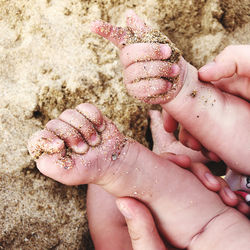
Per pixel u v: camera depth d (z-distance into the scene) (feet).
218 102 0.92
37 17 1.08
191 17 1.19
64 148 0.81
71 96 1.05
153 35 0.83
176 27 1.19
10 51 1.04
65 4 1.10
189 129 0.96
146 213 0.88
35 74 1.03
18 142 0.96
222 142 0.95
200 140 0.98
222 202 0.92
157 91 0.83
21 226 0.92
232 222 0.87
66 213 0.98
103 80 1.09
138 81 0.83
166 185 0.89
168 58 0.82
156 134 1.16
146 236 0.86
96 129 0.84
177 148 1.14
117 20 1.13
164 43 0.83
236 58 0.90
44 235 0.94
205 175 0.95
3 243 0.89
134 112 1.11
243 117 0.93
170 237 0.91
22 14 1.08
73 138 0.80
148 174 0.88
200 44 1.20
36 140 0.78
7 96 0.99
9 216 0.91
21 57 1.04
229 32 1.22
